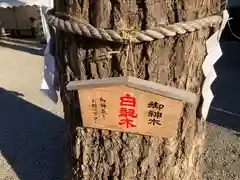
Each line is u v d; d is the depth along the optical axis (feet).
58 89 6.95
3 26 36.32
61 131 15.74
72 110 6.11
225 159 13.01
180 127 5.90
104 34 5.00
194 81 5.74
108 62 5.37
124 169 5.99
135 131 5.53
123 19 4.98
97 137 5.95
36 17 34.83
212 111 17.10
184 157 6.18
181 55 5.34
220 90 20.04
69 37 5.60
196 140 6.31
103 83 5.19
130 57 5.24
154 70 5.32
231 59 26.66
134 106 5.28
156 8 4.91
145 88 5.07
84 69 5.60
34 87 21.38
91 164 6.22
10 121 16.85
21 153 14.08
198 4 5.13
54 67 6.77
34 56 29.12
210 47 5.67
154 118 5.33
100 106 5.41
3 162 13.51
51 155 13.87
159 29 4.91
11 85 21.93
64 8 5.43
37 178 12.51
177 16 5.03
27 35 36.14
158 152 5.91
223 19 5.56
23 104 18.74
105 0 4.96
